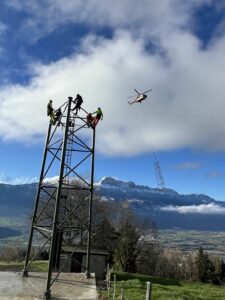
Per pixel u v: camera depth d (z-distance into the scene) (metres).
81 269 47.47
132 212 88.12
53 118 27.45
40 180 27.70
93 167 28.48
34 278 25.66
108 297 27.52
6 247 93.62
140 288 36.88
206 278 99.12
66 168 29.31
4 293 20.69
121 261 79.56
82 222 28.72
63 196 30.56
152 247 87.44
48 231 24.92
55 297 20.62
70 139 27.20
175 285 55.31
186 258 113.44
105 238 75.25
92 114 28.05
